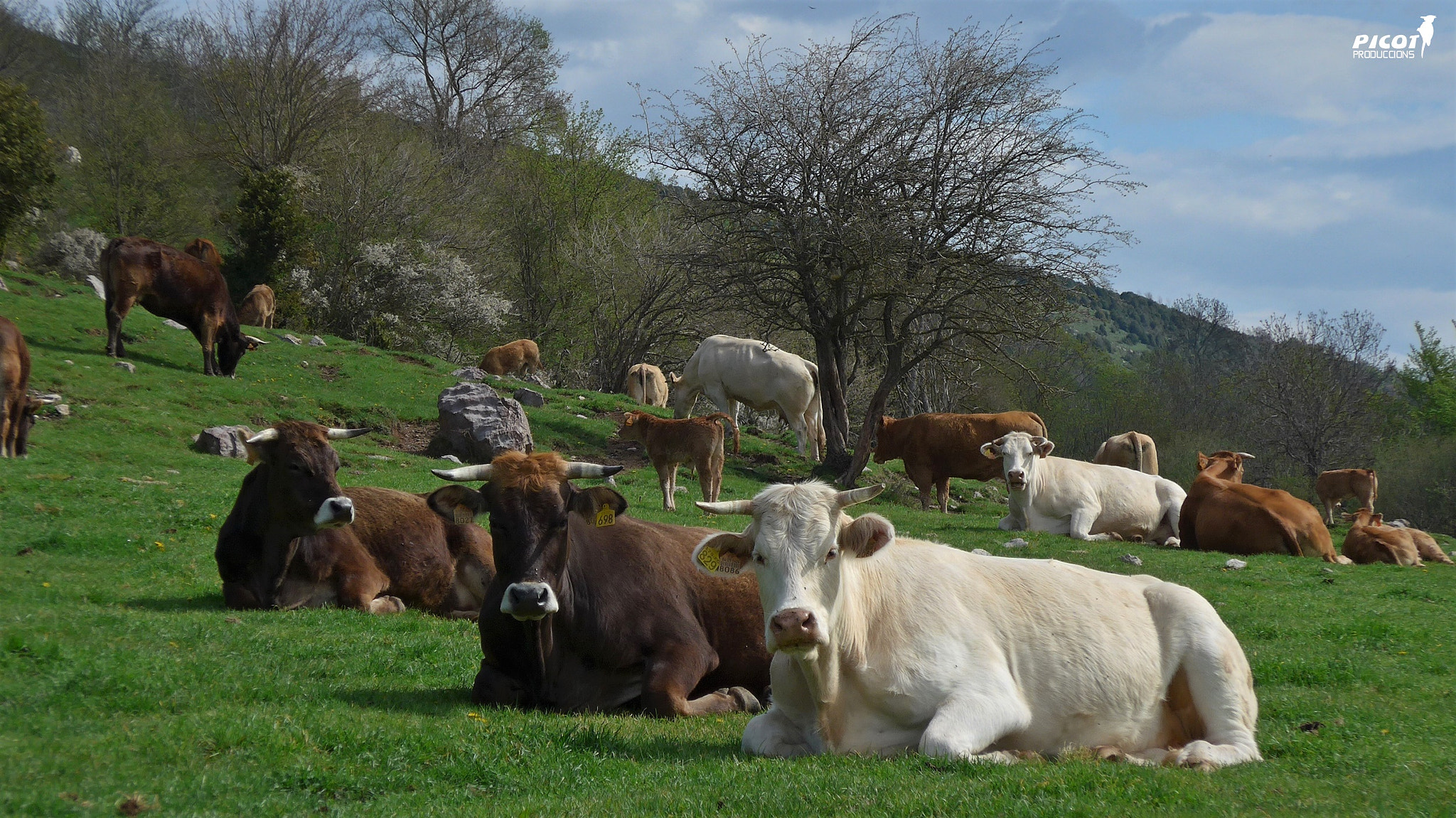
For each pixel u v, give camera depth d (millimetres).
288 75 48062
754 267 31578
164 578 11375
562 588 7367
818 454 32719
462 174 54531
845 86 29938
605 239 49344
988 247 29938
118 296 26156
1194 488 21562
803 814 4660
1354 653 10492
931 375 46375
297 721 5980
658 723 7082
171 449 20922
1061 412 64000
